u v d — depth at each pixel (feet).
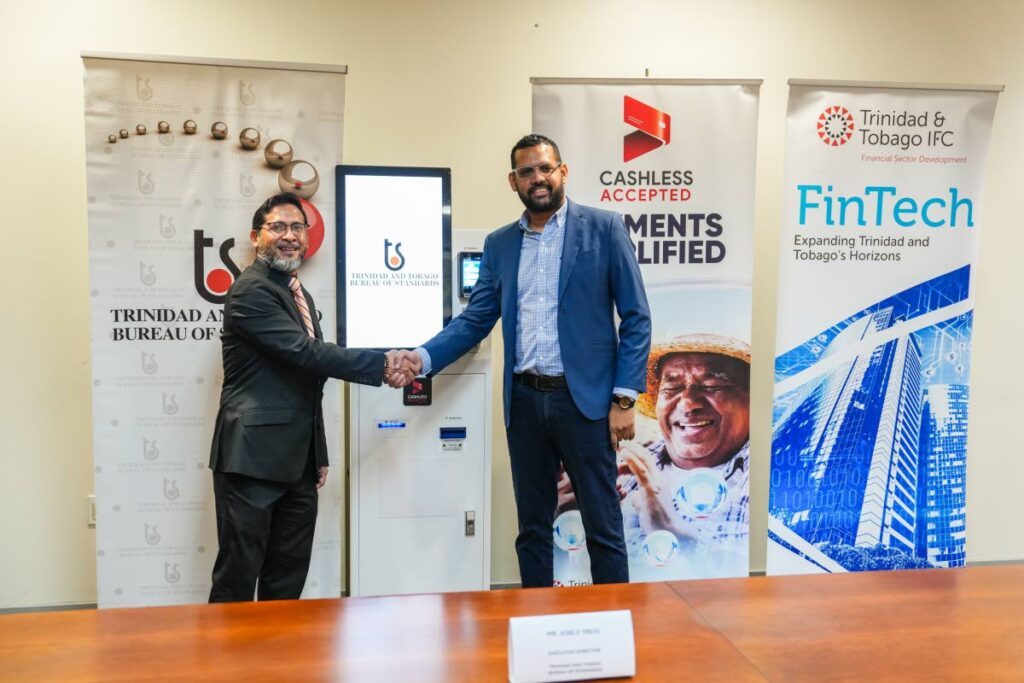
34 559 10.37
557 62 10.88
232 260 8.91
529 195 8.22
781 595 4.77
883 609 4.54
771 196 11.43
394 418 9.08
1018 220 11.76
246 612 4.49
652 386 9.90
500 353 11.07
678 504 10.02
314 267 9.04
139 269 8.77
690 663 3.85
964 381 10.38
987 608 4.57
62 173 10.11
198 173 8.80
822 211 9.98
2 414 10.21
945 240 10.18
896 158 10.01
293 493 8.36
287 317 8.00
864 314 10.15
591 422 8.31
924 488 10.42
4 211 10.05
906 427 10.33
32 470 10.29
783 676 3.71
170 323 8.87
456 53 10.71
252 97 8.83
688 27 11.05
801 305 10.06
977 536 12.02
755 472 11.63
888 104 9.91
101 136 8.59
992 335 11.84
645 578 10.07
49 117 10.03
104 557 8.93
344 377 8.21
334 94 8.98
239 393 8.00
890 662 3.86
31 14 9.91
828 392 10.19
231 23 10.28
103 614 4.44
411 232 9.05
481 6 10.71
